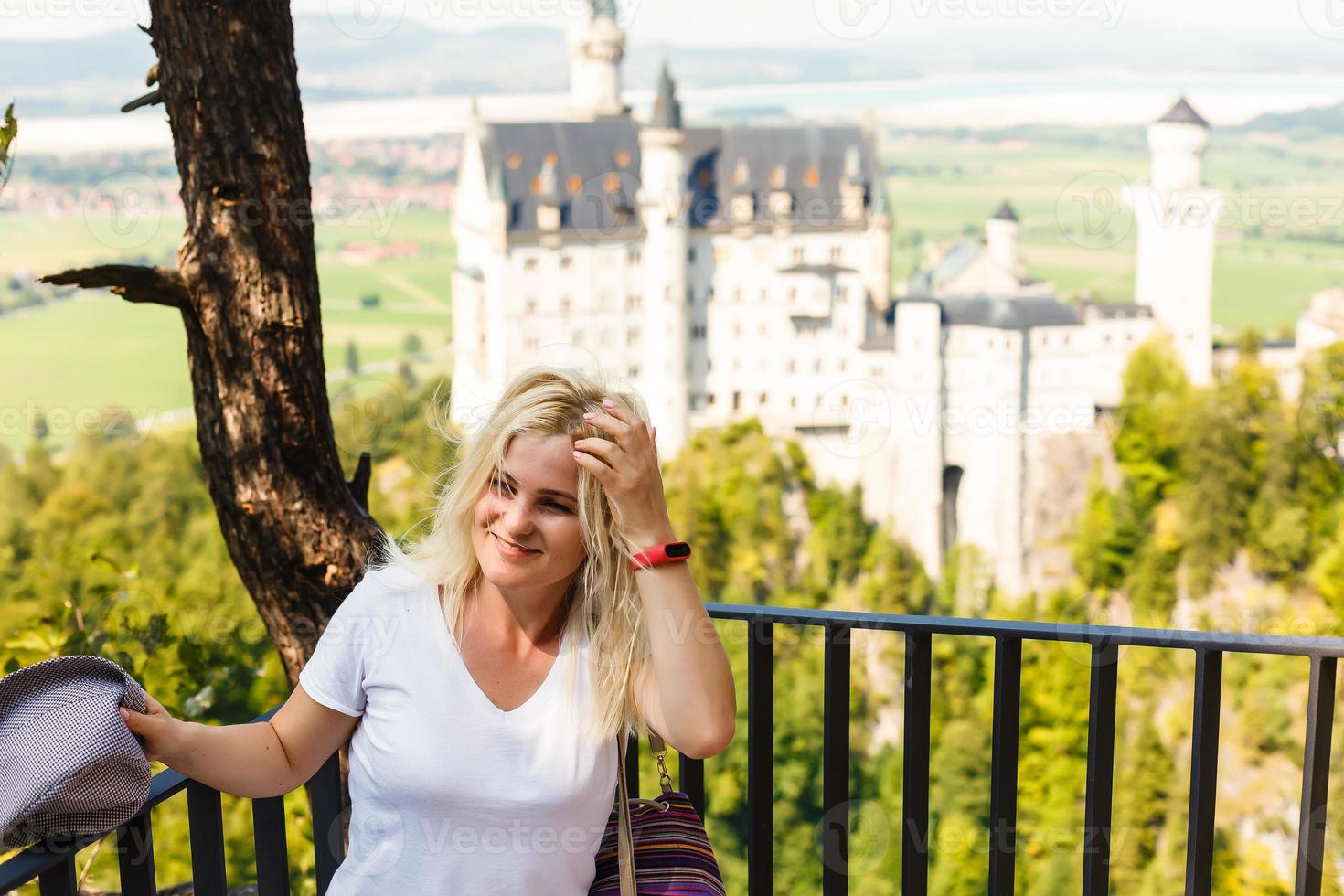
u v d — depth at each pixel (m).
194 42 1.99
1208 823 1.48
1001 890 1.54
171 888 2.48
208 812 1.24
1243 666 21.61
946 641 23.11
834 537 36.50
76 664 1.10
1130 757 24.55
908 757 1.56
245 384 2.11
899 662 22.02
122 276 2.02
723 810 18.69
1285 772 21.33
